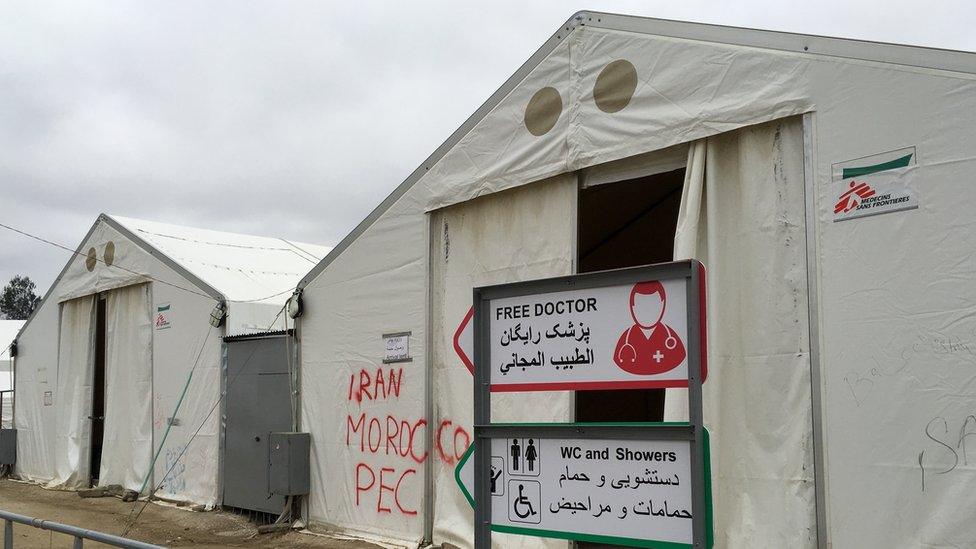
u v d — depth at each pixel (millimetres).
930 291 6242
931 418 6148
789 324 7082
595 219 11086
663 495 4625
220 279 15219
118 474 16891
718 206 7711
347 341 11688
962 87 6199
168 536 12305
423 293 10609
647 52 8289
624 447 4805
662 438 4637
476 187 9961
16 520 8125
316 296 12297
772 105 7246
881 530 6320
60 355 19391
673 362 4609
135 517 13977
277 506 12547
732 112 7523
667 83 8094
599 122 8656
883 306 6480
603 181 8727
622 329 4832
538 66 9336
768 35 7363
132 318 16938
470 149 10109
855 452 6527
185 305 15273
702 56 7816
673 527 4570
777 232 7234
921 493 6137
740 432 7344
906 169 6445
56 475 18906
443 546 9773
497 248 9805
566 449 5047
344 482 11500
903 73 6512
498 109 9789
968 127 6156
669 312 4645
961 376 6039
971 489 5891
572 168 8859
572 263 8875
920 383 6230
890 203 6504
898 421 6316
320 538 11422
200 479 14445
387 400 10969
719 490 7395
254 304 14531
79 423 18359
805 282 7008
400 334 10867
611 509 4824
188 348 15086
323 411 11992
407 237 10922
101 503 15805
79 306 18953
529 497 5184
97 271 18031
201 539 12023
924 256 6293
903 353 6340
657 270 4684
